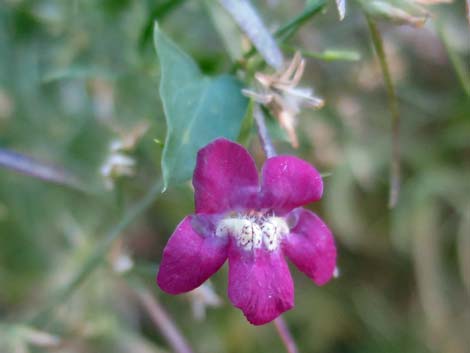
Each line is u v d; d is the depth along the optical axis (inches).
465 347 6.9
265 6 6.2
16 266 6.4
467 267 6.8
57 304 5.0
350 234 6.9
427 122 7.0
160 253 6.9
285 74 3.8
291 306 3.4
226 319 6.7
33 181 6.2
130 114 5.8
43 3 5.9
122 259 4.8
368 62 6.6
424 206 7.0
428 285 6.9
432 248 6.9
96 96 5.9
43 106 6.3
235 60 4.2
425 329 6.9
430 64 7.0
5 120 6.2
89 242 6.1
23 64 6.2
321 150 6.5
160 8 4.7
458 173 7.0
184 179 3.5
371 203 7.0
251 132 3.8
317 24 6.5
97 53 5.9
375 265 7.1
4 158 4.5
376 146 6.9
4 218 6.2
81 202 6.3
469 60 6.9
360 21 6.6
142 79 5.7
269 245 3.5
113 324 5.9
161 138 5.6
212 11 5.0
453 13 6.7
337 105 6.6
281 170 3.4
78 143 6.2
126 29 5.8
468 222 6.8
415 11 3.8
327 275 3.6
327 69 6.6
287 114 3.7
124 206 5.0
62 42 6.1
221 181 3.3
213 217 3.4
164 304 6.7
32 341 4.9
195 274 3.3
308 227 3.6
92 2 5.7
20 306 6.4
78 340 6.1
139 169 5.8
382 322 7.0
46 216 6.3
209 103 3.7
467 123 6.9
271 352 6.7
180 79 3.7
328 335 7.0
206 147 3.3
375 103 6.9
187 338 6.7
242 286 3.4
